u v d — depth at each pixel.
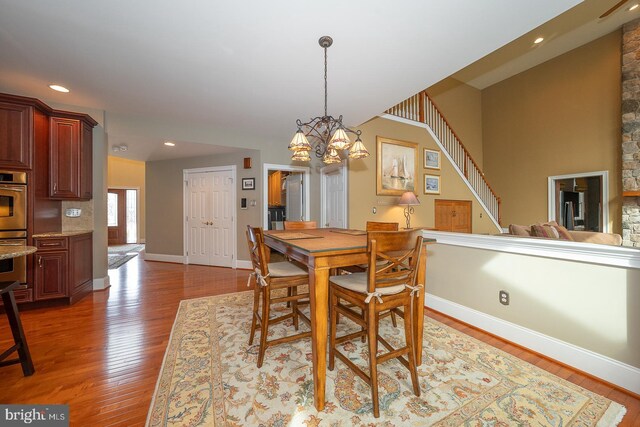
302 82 2.75
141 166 8.48
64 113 3.01
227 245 4.97
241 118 3.83
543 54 5.81
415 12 1.77
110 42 2.08
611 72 5.07
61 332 2.29
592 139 5.34
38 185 2.85
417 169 5.08
